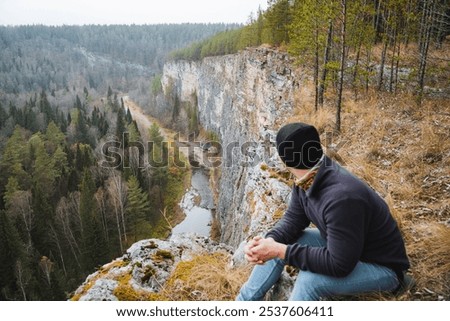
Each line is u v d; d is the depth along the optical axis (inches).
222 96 2726.4
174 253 185.6
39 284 1231.5
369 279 100.4
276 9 1310.3
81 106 4685.0
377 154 287.4
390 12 631.2
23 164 2434.8
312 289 103.0
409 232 160.1
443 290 118.0
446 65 624.4
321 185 96.3
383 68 701.3
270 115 964.0
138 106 5575.8
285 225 117.9
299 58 735.7
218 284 151.2
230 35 3255.4
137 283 160.6
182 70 4424.2
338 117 414.3
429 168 231.5
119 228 1633.9
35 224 1605.6
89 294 148.9
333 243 91.9
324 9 506.9
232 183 1339.8
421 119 378.9
